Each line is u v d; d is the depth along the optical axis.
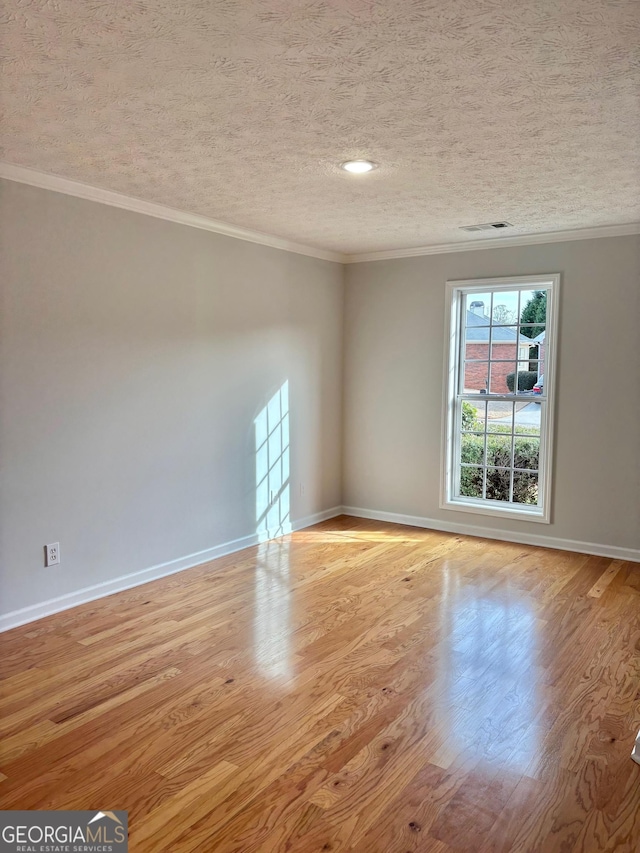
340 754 2.35
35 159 3.17
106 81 2.26
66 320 3.59
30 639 3.29
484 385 5.38
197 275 4.43
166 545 4.33
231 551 4.88
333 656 3.14
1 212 3.24
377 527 5.68
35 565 3.53
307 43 1.98
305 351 5.52
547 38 1.93
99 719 2.56
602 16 1.80
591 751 2.38
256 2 1.74
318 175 3.40
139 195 3.84
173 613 3.67
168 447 4.29
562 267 4.83
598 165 3.21
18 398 3.38
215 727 2.51
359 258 5.80
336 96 2.38
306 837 1.92
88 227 3.68
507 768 2.27
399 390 5.71
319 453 5.80
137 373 4.04
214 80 2.25
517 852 1.87
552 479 4.99
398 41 1.96
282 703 2.70
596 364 4.75
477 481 5.49
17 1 1.73
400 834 1.94
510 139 2.83
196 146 2.96
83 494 3.75
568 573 4.42
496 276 5.12
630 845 1.90
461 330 5.46
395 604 3.84
